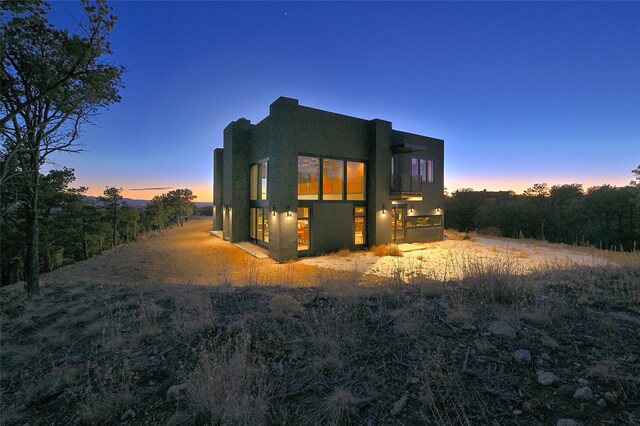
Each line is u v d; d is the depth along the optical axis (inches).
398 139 774.5
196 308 162.2
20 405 101.1
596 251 648.4
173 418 82.5
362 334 121.6
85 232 947.3
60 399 101.3
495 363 95.5
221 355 104.7
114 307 189.5
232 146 788.0
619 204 1054.4
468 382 87.0
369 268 489.7
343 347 110.8
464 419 74.0
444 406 78.8
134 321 157.9
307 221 627.5
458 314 127.9
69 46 259.3
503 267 174.1
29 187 285.0
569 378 85.3
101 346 136.6
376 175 691.4
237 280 418.0
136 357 120.7
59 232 809.5
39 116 286.7
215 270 510.6
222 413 78.7
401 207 784.3
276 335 124.0
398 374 94.9
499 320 122.6
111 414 89.0
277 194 591.2
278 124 594.6
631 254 323.3
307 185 627.8
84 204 887.1
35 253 275.3
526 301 140.2
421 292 167.5
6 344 158.6
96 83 278.5
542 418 72.2
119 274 497.4
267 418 80.0
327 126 647.8
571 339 106.8
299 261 568.7
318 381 94.5
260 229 738.8
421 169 829.8
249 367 96.7
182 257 642.2
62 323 174.7
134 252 731.4
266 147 692.1
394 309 146.3
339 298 157.0
